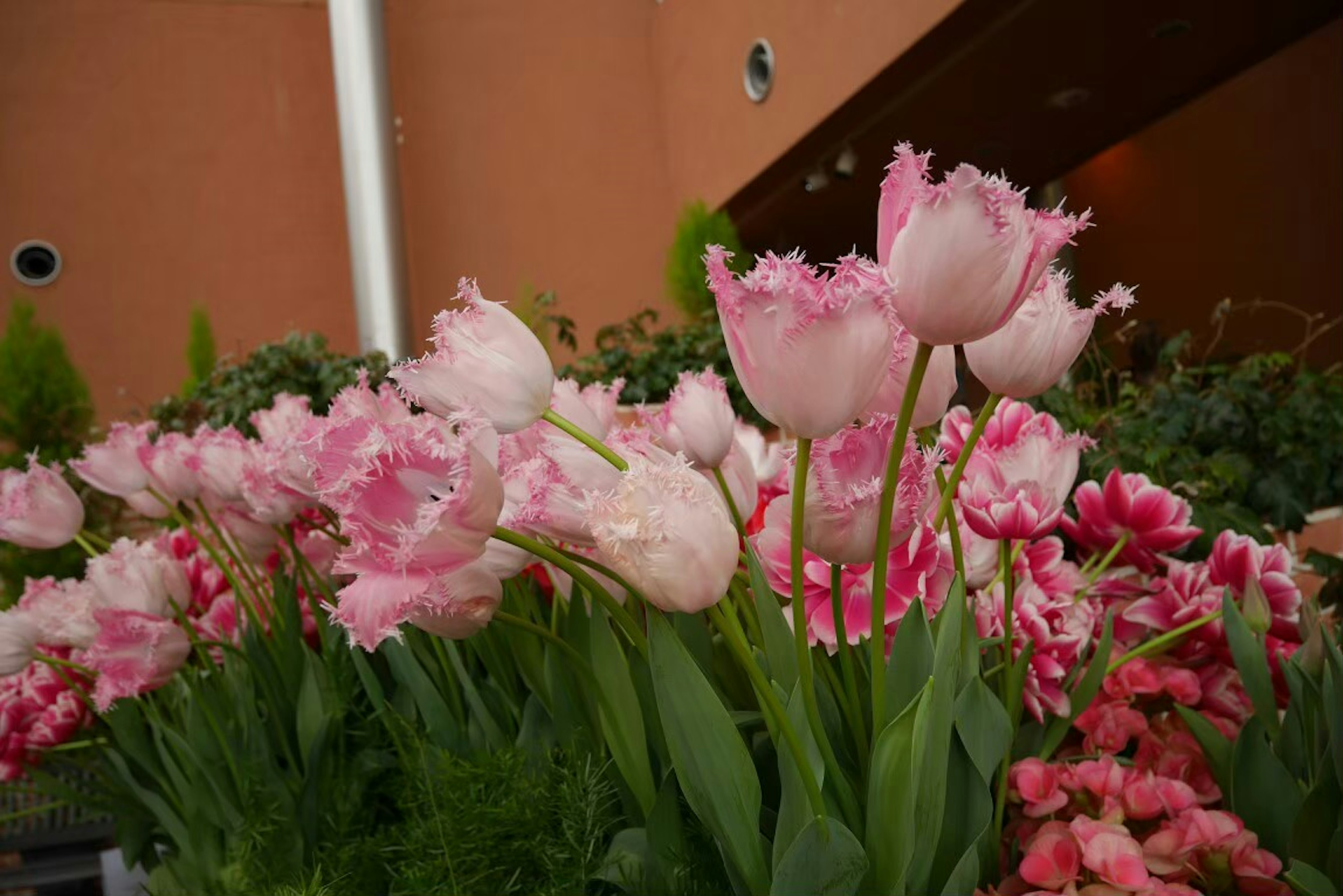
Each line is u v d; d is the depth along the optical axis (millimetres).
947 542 573
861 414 426
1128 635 765
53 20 6391
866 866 404
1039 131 6379
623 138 7227
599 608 553
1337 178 8031
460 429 417
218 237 6555
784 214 7266
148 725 974
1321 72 8008
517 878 568
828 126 5863
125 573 804
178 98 6547
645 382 4535
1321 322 8188
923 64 5254
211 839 829
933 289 350
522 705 734
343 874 646
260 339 6562
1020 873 499
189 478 872
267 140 6660
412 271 6801
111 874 1060
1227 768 598
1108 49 5266
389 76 6098
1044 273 363
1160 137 8961
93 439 4703
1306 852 508
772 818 509
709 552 390
